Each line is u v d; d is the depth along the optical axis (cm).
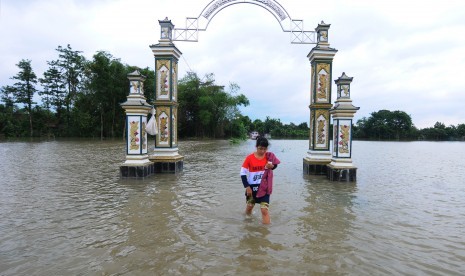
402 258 379
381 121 6297
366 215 571
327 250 400
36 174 1024
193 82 4584
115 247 405
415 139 6419
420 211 606
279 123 6706
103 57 3694
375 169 1315
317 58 1122
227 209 593
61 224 501
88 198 683
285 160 1612
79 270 340
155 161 1063
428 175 1125
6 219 527
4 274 330
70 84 4581
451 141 6325
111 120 4081
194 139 4491
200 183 876
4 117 4378
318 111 1111
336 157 973
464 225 516
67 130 4303
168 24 1096
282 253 388
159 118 1084
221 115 4678
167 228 480
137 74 973
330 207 626
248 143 3431
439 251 404
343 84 991
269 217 532
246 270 341
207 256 377
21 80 4359
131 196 704
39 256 378
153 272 335
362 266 355
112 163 1326
